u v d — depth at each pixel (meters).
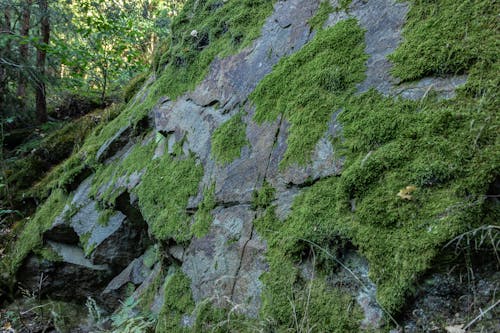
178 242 2.71
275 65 2.78
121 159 4.08
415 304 1.42
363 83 2.11
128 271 3.57
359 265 1.65
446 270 1.40
